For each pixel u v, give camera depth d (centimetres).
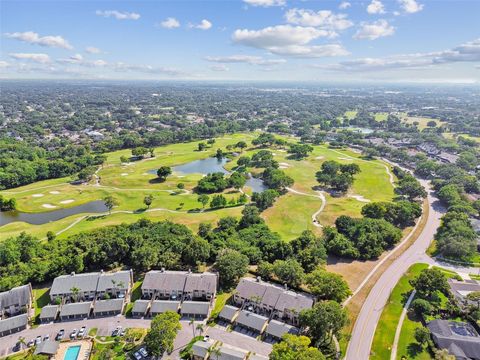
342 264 14162
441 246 14962
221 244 14188
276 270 12338
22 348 9838
